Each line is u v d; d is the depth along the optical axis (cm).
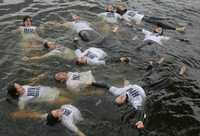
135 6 1480
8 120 809
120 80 970
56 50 1068
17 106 854
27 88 886
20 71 981
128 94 888
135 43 1156
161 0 1573
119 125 807
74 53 1070
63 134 777
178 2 1558
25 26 1178
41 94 888
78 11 1384
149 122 819
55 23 1247
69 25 1234
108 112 848
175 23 1323
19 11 1353
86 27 1211
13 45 1107
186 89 937
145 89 930
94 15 1355
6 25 1227
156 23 1290
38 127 792
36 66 1009
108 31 1228
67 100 882
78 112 832
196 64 1060
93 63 1030
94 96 901
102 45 1129
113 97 900
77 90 916
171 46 1157
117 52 1096
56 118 799
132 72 1005
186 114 846
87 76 952
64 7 1416
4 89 906
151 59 1072
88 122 813
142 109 841
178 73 1007
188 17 1388
